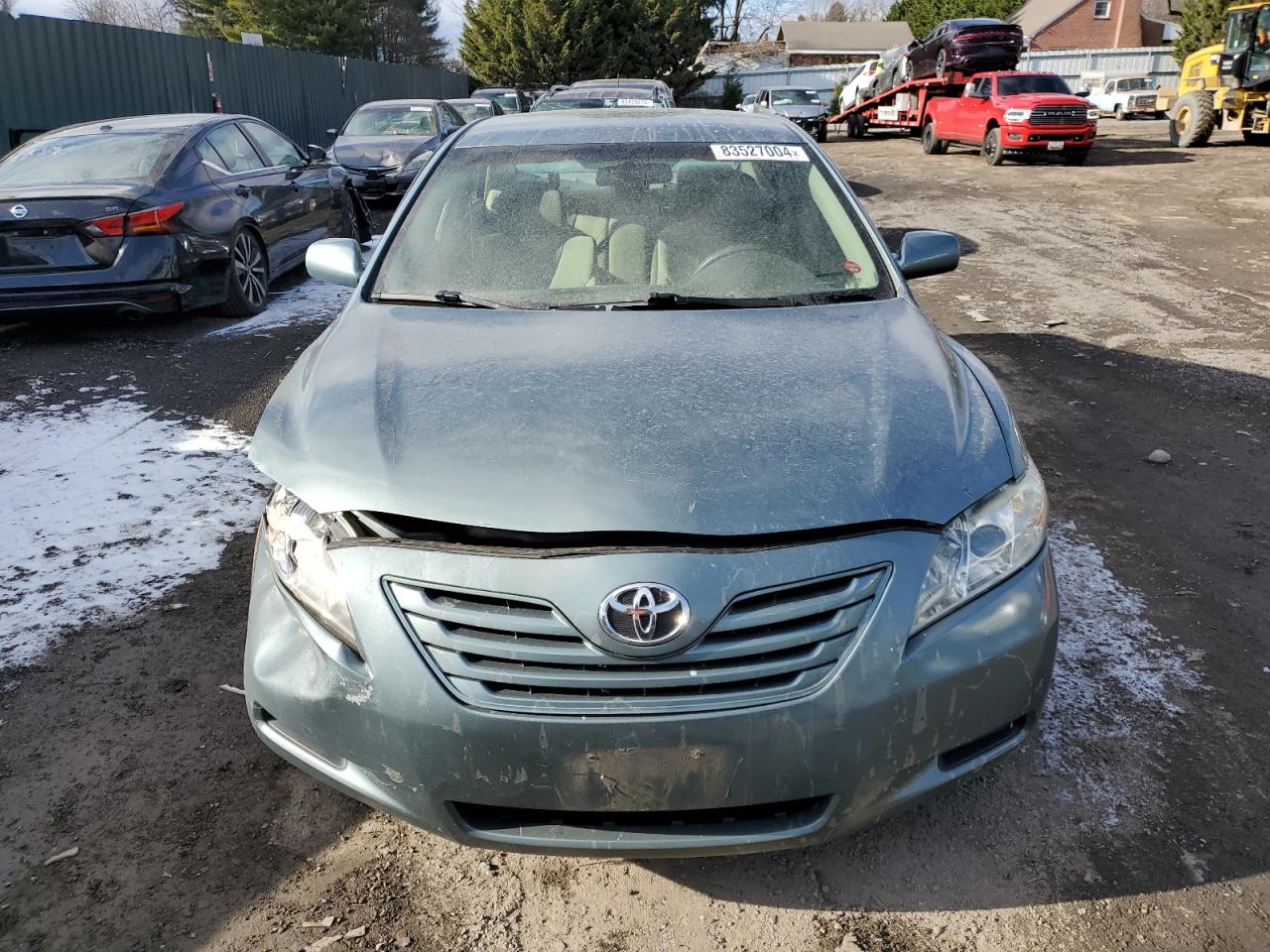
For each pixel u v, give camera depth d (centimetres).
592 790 193
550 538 200
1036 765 269
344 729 202
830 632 195
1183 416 553
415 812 202
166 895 226
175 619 342
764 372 249
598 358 257
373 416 234
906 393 242
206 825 248
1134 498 447
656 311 294
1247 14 1917
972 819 250
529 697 192
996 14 5856
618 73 4094
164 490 446
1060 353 673
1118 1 5738
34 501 434
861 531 202
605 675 190
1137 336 714
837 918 221
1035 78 1945
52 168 702
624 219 331
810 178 354
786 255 322
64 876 232
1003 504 222
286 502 225
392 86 2689
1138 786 261
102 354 664
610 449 215
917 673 198
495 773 193
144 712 292
